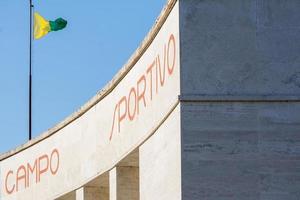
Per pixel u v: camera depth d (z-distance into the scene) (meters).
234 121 36.59
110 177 45.09
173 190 37.31
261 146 36.50
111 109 45.16
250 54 36.84
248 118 36.62
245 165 36.41
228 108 36.62
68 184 49.12
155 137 40.06
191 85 36.72
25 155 53.03
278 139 36.53
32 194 52.22
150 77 40.56
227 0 37.03
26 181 52.84
